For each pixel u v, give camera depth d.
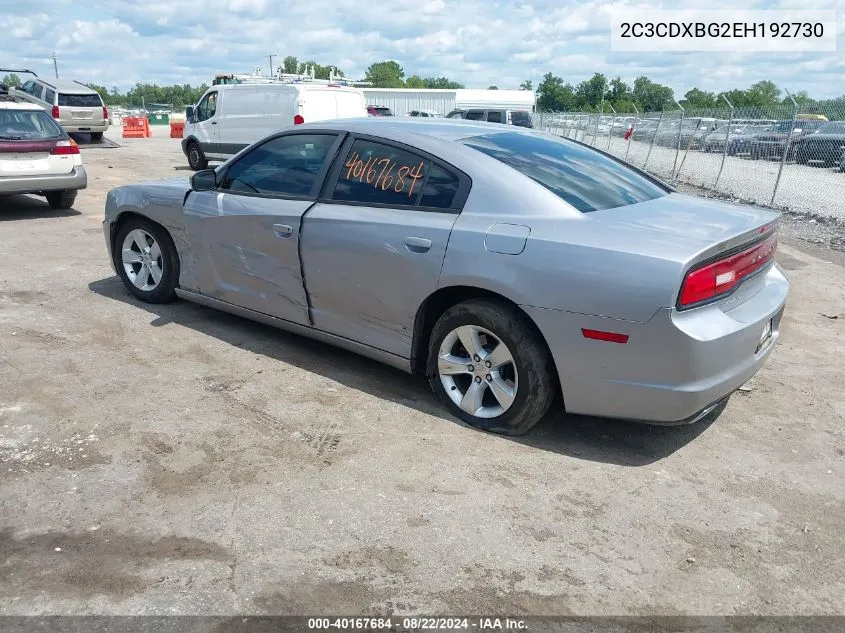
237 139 15.83
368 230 3.81
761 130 15.70
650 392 3.10
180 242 5.00
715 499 3.09
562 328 3.19
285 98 14.80
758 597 2.49
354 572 2.53
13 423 3.49
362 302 3.94
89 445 3.32
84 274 6.37
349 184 4.04
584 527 2.85
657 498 3.08
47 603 2.32
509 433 3.56
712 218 3.47
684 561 2.67
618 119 23.94
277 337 4.88
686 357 3.01
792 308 6.11
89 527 2.72
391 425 3.65
